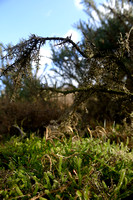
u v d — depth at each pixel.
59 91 1.57
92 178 0.88
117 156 1.10
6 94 3.09
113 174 0.99
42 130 2.28
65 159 1.03
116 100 1.52
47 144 1.28
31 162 1.11
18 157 1.16
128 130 1.69
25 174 1.00
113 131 1.76
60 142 1.37
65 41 1.24
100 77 1.38
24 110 2.45
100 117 2.44
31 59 1.26
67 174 0.92
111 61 1.33
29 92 2.61
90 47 1.33
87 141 1.33
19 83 1.32
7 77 2.49
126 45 1.31
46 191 0.80
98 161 1.03
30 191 0.86
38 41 1.23
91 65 1.34
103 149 1.18
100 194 0.82
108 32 2.52
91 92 1.41
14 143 1.50
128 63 1.95
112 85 1.40
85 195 0.79
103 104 2.39
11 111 2.53
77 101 1.51
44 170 1.00
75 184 0.86
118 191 0.84
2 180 0.94
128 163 1.05
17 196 0.81
